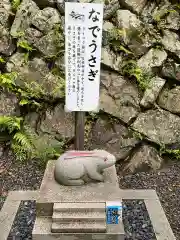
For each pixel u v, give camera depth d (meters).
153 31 2.70
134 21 2.70
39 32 2.67
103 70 2.63
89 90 1.83
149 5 2.78
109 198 1.51
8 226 1.80
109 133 2.56
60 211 1.48
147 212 1.94
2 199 2.12
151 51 2.66
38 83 2.62
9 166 2.44
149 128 2.58
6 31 2.68
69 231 1.45
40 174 2.38
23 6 2.73
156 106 2.62
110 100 2.59
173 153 2.58
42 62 2.65
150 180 2.38
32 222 1.84
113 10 2.71
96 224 1.46
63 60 2.64
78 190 1.57
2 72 2.65
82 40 1.74
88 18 1.71
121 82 2.63
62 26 2.66
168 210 2.06
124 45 2.66
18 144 2.52
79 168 1.58
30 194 2.12
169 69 2.64
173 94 2.64
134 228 1.80
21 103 2.56
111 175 1.69
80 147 1.94
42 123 2.58
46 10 2.70
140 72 2.61
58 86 2.60
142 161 2.49
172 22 2.74
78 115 1.88
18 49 2.67
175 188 2.28
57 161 1.64
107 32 2.64
